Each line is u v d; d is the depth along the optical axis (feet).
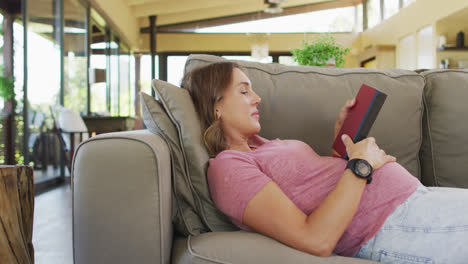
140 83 36.58
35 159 13.60
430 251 2.75
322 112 4.62
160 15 35.12
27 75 13.00
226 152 3.28
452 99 4.75
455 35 23.38
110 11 23.16
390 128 4.66
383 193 3.05
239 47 36.91
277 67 4.95
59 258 6.31
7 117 13.01
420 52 26.16
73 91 17.49
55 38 15.42
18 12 13.89
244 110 3.69
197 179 3.26
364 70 5.01
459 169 4.66
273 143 3.76
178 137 3.31
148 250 2.61
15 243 2.77
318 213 2.71
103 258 2.61
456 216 2.77
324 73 4.91
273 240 2.77
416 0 26.07
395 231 2.90
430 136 4.81
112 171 2.61
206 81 3.76
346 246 3.04
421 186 3.21
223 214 3.35
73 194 2.66
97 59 22.18
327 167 3.37
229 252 2.67
